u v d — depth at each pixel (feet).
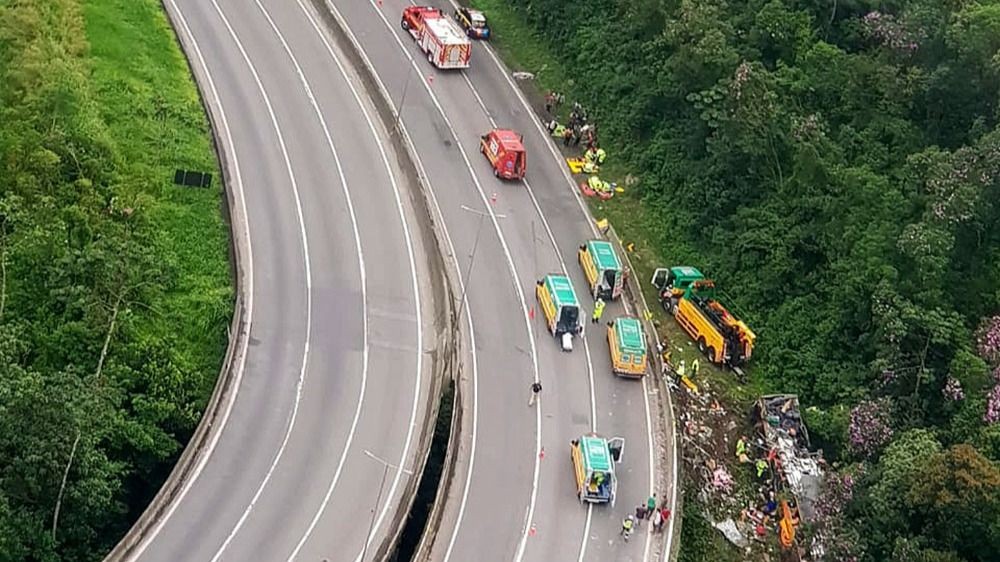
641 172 396.16
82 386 260.01
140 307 311.06
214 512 264.72
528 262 355.36
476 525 274.98
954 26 352.69
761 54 392.06
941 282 316.81
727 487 309.42
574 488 289.12
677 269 358.64
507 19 461.37
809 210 354.74
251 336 311.06
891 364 310.24
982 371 294.66
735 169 371.15
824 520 285.43
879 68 368.68
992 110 356.59
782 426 323.57
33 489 244.42
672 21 385.09
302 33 431.43
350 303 327.47
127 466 275.18
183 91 391.65
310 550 260.83
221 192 357.41
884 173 357.82
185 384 296.92
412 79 418.31
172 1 430.61
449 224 361.51
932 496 265.13
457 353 316.81
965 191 314.96
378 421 295.07
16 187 319.27
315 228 348.59
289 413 292.20
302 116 390.63
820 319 342.64
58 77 343.26
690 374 335.88
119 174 345.51
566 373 321.11
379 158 381.60
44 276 302.25
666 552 277.85
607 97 416.05
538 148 401.70
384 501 274.98
